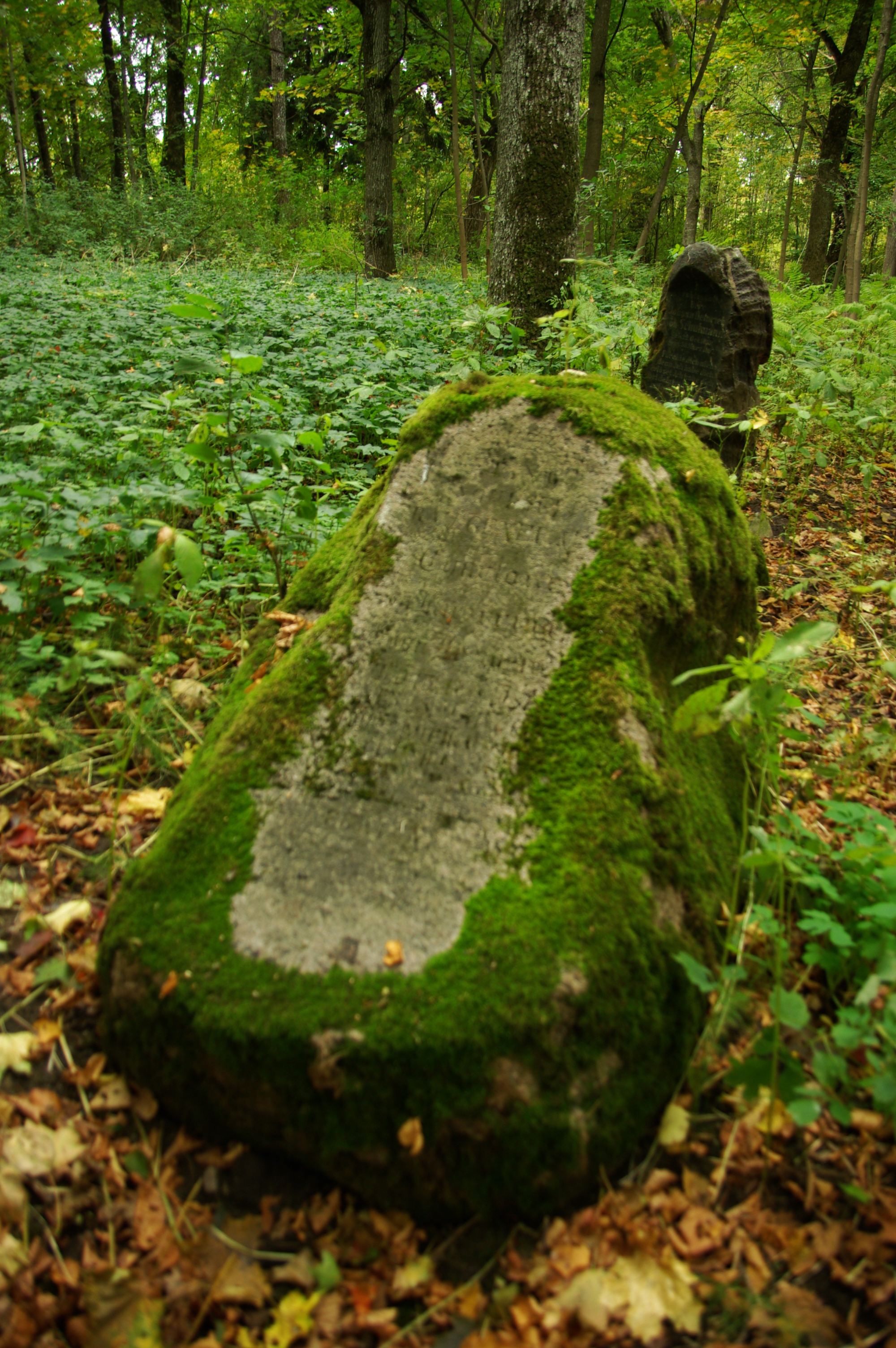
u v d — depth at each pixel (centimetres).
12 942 234
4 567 309
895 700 380
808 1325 163
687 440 304
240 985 186
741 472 570
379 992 182
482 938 189
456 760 221
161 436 429
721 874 231
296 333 734
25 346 639
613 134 1828
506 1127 172
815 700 374
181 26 1944
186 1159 190
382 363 628
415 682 236
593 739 220
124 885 213
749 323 534
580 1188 179
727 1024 213
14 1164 184
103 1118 196
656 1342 161
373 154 1439
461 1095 173
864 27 1603
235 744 236
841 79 1652
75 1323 162
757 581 354
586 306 554
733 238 2769
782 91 2058
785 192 2730
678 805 222
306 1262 171
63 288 851
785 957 224
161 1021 189
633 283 849
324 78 1816
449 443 278
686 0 1495
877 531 566
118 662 246
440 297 951
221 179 1988
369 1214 179
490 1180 175
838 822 257
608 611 239
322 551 311
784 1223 180
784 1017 183
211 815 219
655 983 194
